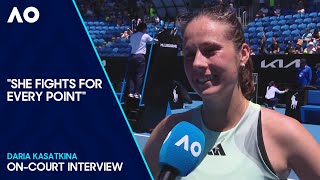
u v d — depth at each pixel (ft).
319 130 31.01
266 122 4.37
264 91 40.37
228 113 4.41
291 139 4.22
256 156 4.24
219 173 4.23
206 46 4.14
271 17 60.64
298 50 44.65
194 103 42.52
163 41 26.40
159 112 26.94
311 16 56.95
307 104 35.19
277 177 4.23
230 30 4.21
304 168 4.25
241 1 68.95
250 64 4.80
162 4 64.23
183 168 3.79
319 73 37.65
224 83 4.21
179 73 45.47
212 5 4.57
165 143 3.86
